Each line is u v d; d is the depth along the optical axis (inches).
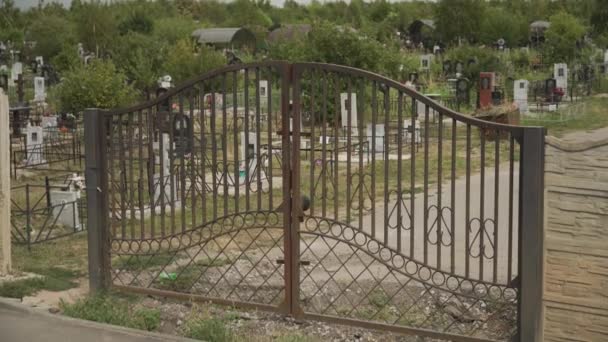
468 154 259.8
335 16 3238.2
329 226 279.4
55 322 269.4
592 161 236.8
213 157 300.7
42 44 2010.3
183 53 1309.1
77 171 648.4
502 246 409.7
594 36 2073.1
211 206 501.4
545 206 245.1
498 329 285.0
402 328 265.9
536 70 1689.2
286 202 283.3
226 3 3412.9
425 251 267.3
